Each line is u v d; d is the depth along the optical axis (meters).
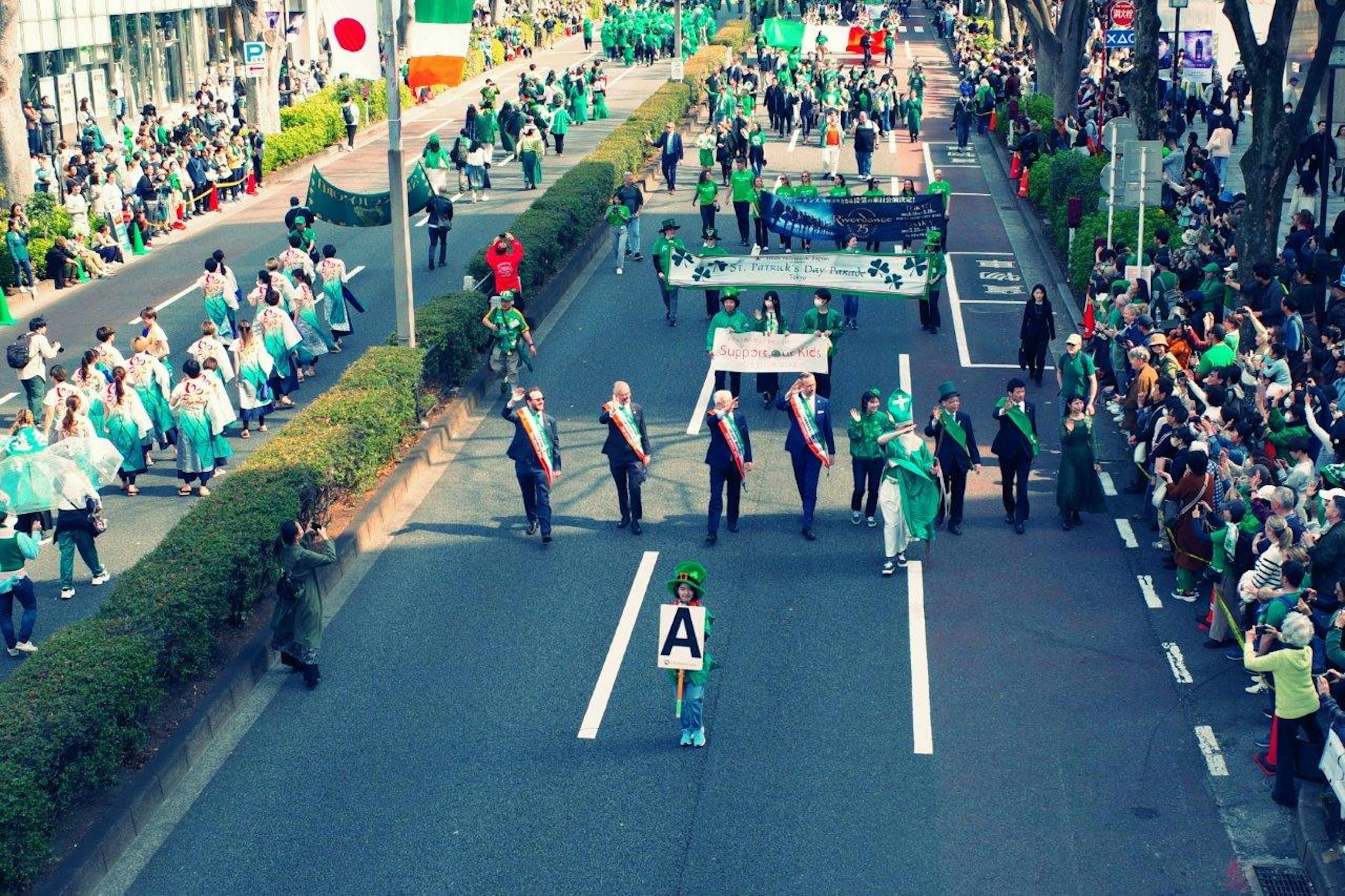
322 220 55.97
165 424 32.50
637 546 28.09
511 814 19.48
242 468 27.67
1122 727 21.42
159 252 54.31
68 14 75.25
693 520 29.36
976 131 77.31
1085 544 27.86
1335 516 21.09
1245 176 36.94
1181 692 22.41
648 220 56.97
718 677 22.95
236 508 25.59
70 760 18.95
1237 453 25.33
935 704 22.11
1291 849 18.52
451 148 73.88
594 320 43.78
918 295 40.25
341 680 23.19
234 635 24.12
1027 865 18.27
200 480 31.31
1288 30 35.81
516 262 40.25
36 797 17.45
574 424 34.94
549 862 18.42
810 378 27.84
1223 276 35.97
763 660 23.50
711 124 74.81
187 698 22.06
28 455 26.05
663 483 31.31
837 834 18.94
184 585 22.61
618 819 19.31
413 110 88.56
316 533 23.20
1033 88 82.50
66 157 57.09
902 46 123.38
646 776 20.31
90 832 18.53
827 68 83.81
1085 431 28.25
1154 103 49.69
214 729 21.59
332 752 21.09
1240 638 22.62
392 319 43.91
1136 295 35.81
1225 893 17.72
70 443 26.94
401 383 32.34
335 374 38.97
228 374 34.25
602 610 25.45
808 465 27.89
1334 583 21.05
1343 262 42.00
